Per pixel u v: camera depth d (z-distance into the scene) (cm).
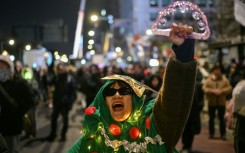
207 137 1265
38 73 2366
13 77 669
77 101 2823
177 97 284
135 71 2000
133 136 314
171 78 278
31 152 1057
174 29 265
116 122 324
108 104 325
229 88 1234
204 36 266
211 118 1252
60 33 3978
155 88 1182
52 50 2472
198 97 1057
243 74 785
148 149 313
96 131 324
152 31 270
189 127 985
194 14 270
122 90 322
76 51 5612
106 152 319
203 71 1708
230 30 2875
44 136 1308
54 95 1234
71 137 1302
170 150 312
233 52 2600
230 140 1195
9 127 657
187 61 273
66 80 1238
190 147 1001
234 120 669
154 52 5162
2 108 652
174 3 270
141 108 325
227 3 2952
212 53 2455
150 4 7925
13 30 3716
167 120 297
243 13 773
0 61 663
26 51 3531
